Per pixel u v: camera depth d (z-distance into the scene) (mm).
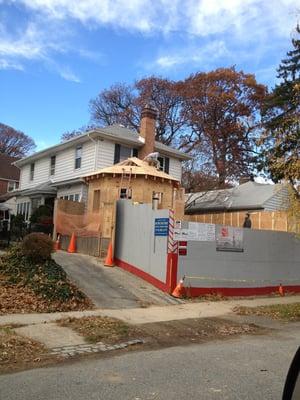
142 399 5637
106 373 6750
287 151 16578
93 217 19172
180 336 9625
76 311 11336
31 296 11727
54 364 7227
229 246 15930
